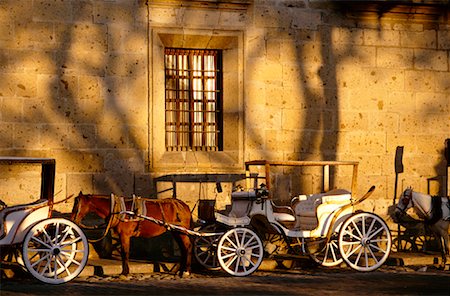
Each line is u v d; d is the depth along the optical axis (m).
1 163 14.52
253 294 12.43
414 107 18.17
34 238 13.61
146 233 14.65
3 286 13.30
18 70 16.00
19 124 15.98
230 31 17.09
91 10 16.41
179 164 16.80
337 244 15.49
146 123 16.67
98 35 16.44
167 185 16.72
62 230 14.43
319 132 17.56
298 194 17.41
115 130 16.48
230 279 14.22
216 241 14.90
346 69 17.77
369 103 17.88
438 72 18.23
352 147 17.77
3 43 15.93
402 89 18.09
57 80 16.20
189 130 17.30
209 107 17.41
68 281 13.74
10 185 15.80
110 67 16.48
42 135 16.09
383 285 13.42
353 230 16.06
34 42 16.09
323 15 17.64
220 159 17.06
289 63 17.44
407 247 17.77
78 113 16.31
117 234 14.99
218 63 17.47
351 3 17.56
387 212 17.86
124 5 16.58
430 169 18.23
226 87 17.22
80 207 14.20
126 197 15.44
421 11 17.95
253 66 17.23
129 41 16.59
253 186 17.16
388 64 18.02
